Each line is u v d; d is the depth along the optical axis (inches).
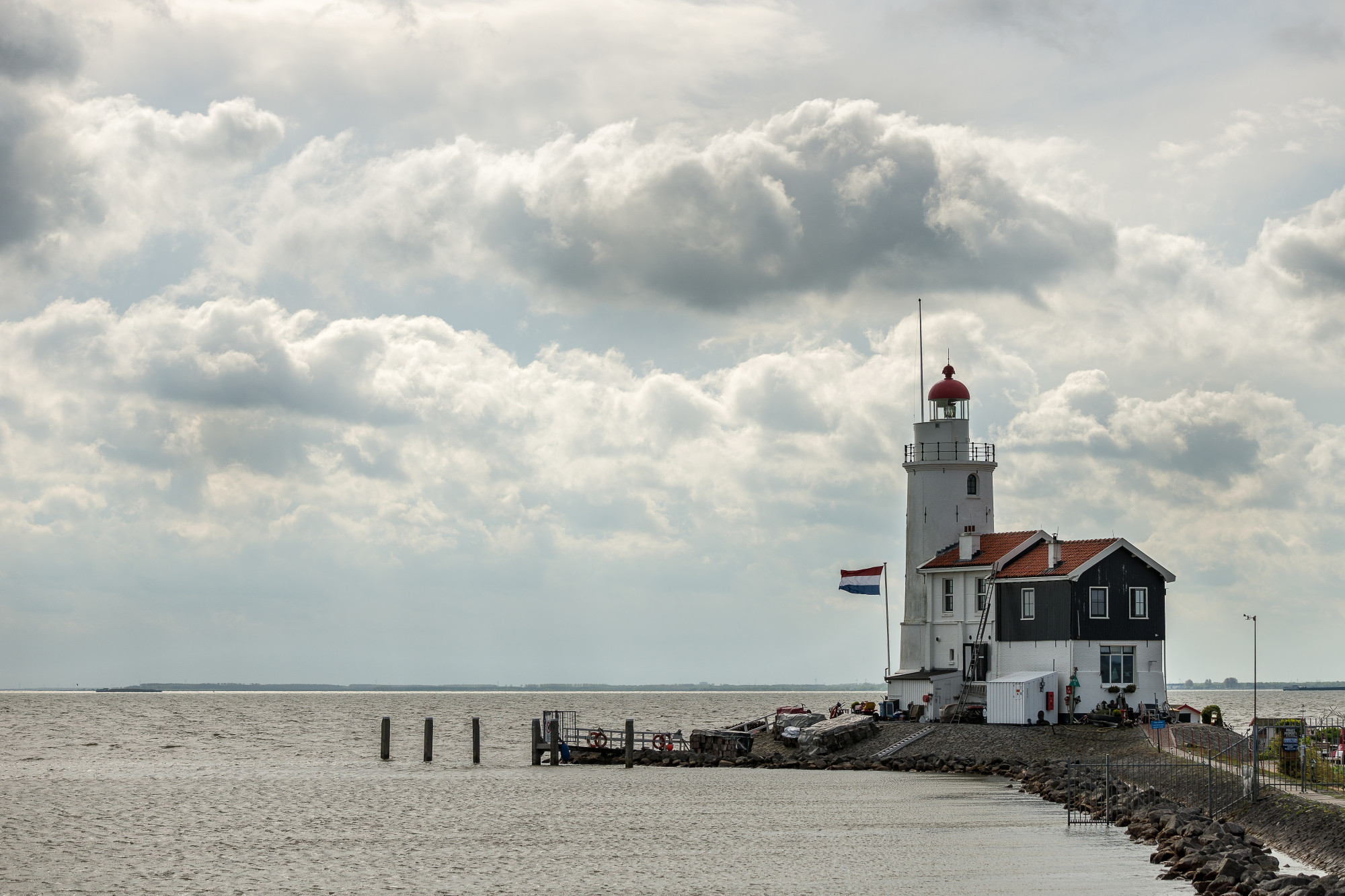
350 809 2878.9
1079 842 2272.4
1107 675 3614.7
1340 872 1791.3
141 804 3024.1
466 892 1923.0
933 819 2564.0
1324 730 2827.3
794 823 2539.4
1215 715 3673.7
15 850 2315.5
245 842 2402.8
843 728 3796.8
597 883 1977.1
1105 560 3629.4
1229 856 1875.0
